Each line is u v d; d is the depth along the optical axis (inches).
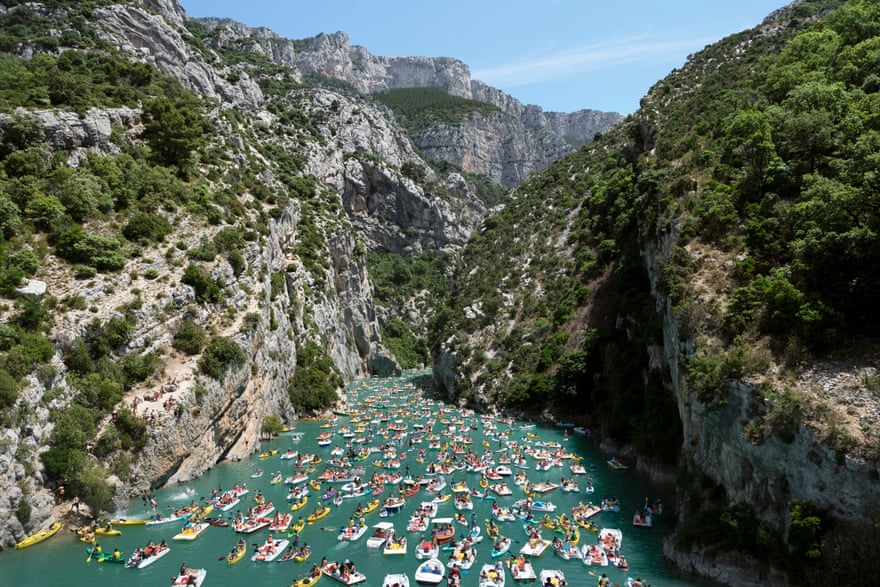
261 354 3016.7
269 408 3161.9
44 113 2851.9
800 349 1537.9
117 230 2751.0
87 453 1946.4
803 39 3228.3
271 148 6333.7
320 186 6658.5
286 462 2669.8
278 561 1678.2
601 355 3474.4
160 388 2282.2
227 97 6417.3
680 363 1942.7
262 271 3366.1
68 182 2659.9
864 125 2046.0
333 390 3887.8
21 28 3946.9
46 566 1611.7
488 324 4461.1
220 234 3110.2
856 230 1571.1
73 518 1838.1
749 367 1577.3
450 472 2504.9
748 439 1493.6
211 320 2763.3
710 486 1685.5
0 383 1718.8
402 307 7623.0
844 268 1627.7
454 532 1857.8
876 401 1325.0
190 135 3659.0
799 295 1604.3
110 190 2891.2
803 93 2378.2
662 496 2180.1
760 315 1702.8
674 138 3784.5
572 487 2262.6
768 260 1932.8
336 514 2048.5
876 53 2431.1
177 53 5285.4
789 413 1396.4
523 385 3708.2
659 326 2564.0
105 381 2108.8
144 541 1791.3
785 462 1391.5
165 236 2908.5
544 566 1619.1
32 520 1733.5
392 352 6624.0
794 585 1274.6
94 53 4057.6
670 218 2546.8
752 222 2052.2
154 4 6092.5
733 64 4729.3
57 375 1968.5
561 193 5620.1
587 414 3395.7
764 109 2679.6
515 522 1943.9
